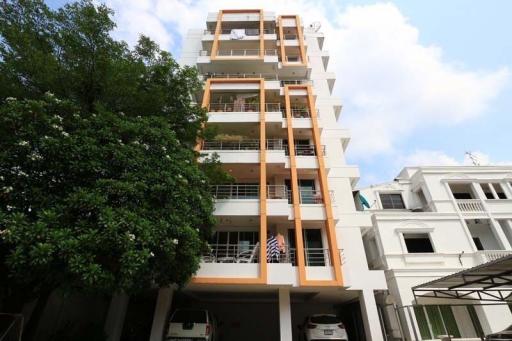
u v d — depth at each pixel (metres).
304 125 17.23
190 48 23.39
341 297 14.88
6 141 7.00
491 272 9.09
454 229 15.64
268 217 13.70
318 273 12.34
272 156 15.40
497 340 9.09
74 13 9.87
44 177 7.22
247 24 24.30
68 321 11.52
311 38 24.92
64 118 8.05
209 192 11.70
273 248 12.73
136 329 13.27
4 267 7.55
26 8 9.27
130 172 8.28
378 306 14.45
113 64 9.53
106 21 10.05
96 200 6.99
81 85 9.46
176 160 9.70
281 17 24.72
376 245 15.85
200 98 19.14
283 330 11.55
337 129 18.67
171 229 8.34
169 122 11.51
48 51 9.33
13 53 8.63
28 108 7.18
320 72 22.33
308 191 16.42
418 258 14.66
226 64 21.00
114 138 8.37
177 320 11.07
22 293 8.44
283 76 21.89
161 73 11.46
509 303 12.62
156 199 8.51
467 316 13.09
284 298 12.13
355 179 17.08
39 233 6.17
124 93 9.95
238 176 16.62
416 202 18.80
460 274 9.20
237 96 18.84
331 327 11.59
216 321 13.74
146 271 8.11
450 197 16.92
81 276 6.44
